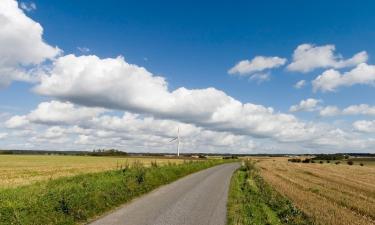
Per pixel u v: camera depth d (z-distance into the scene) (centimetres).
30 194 1700
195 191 2984
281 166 9388
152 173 3625
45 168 6122
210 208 2102
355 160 16438
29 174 4700
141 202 2252
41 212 1527
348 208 2370
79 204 1769
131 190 2589
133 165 3778
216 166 9031
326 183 4269
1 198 1556
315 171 7081
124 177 2906
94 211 1831
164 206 2112
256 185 3822
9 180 3762
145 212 1891
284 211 2080
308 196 2862
